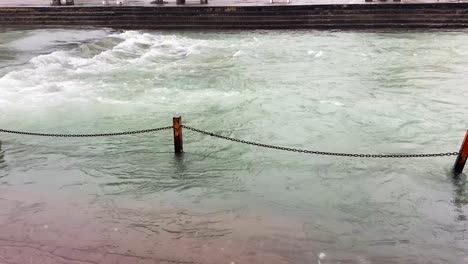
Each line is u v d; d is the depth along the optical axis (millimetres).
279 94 10758
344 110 9602
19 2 25609
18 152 7590
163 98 10516
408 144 7848
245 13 20641
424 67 13203
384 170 6871
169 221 5324
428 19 19453
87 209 5621
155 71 13047
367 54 14977
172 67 13562
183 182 6461
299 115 9320
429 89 11109
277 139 8086
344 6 19906
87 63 13484
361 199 5996
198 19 20859
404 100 10281
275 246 4801
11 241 4781
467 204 5859
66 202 5816
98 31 19062
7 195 6008
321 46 16422
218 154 7453
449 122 8930
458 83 11562
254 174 6738
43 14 21672
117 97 10547
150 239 4895
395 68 13156
